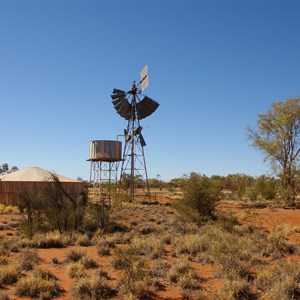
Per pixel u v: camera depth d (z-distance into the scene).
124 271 11.09
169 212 31.64
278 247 15.49
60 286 10.37
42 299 9.23
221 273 11.34
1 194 34.09
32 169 38.00
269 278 10.50
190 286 10.23
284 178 37.38
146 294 9.59
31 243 16.52
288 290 9.48
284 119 35.69
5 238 17.47
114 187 38.94
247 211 29.58
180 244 15.74
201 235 18.06
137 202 41.03
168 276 10.93
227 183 73.31
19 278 10.80
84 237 17.81
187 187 26.22
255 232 19.11
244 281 9.96
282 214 28.20
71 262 12.80
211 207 25.69
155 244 15.70
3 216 28.12
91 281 9.83
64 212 20.69
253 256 13.37
